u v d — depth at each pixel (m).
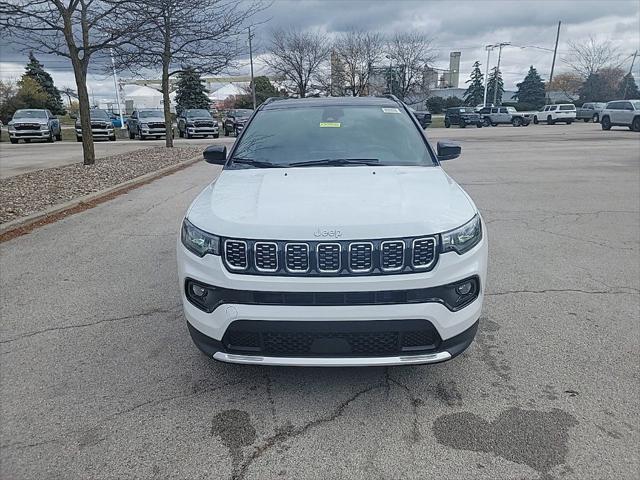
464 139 24.78
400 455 2.52
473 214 2.96
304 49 44.00
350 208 2.78
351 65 46.31
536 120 42.97
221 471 2.44
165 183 10.95
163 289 4.69
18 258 5.67
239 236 2.68
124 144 24.12
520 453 2.52
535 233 6.57
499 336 3.73
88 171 12.39
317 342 2.69
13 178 11.26
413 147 3.94
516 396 2.99
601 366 3.30
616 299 4.37
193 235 2.87
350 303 2.62
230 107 69.81
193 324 2.89
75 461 2.50
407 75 49.81
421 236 2.65
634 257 5.54
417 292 2.64
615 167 13.13
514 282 4.79
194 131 28.84
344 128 4.13
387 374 3.25
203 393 3.06
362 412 2.87
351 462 2.48
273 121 4.30
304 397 3.01
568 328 3.84
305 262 2.62
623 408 2.85
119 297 4.52
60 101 73.75
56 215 7.80
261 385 3.14
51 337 3.78
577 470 2.39
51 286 4.80
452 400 2.96
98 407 2.93
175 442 2.64
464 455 2.51
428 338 2.74
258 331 2.70
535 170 12.77
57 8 11.51
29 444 2.62
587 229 6.76
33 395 3.04
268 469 2.45
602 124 31.25
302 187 3.13
